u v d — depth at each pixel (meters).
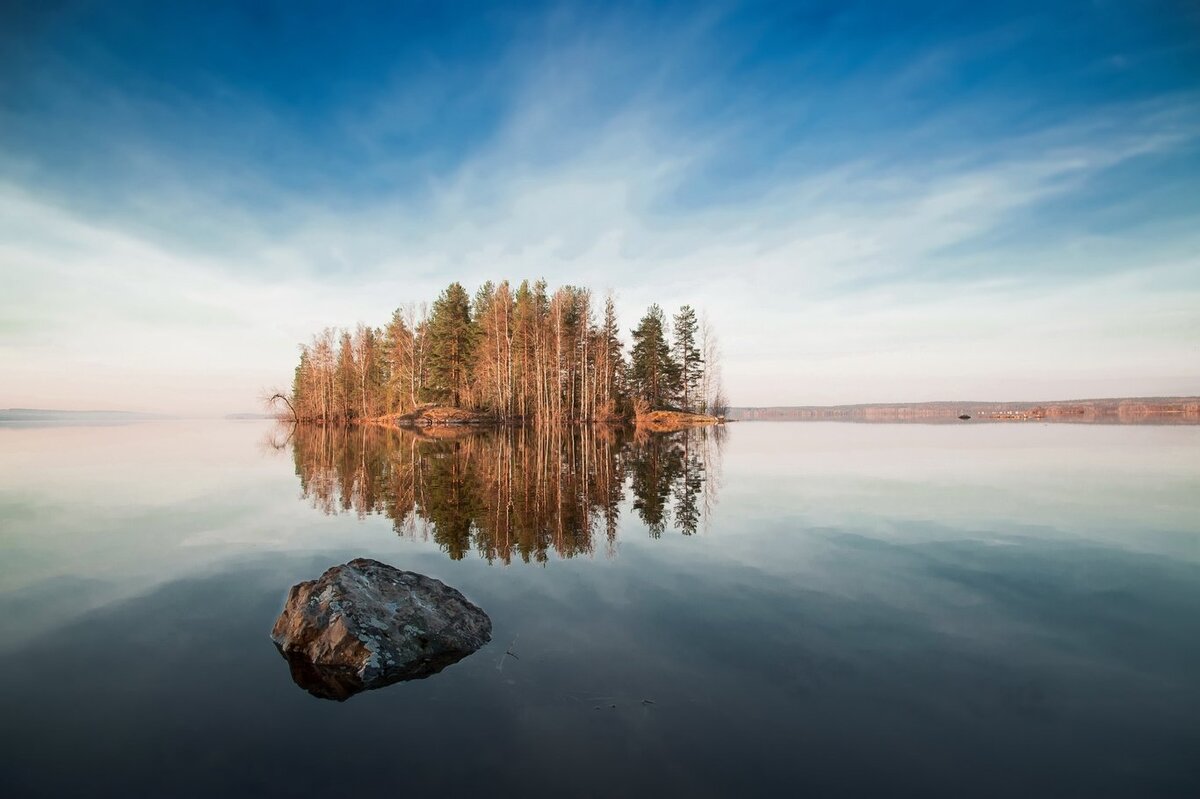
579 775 3.55
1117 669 4.75
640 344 69.06
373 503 13.58
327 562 8.55
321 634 5.36
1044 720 4.02
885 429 49.53
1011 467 18.30
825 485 15.04
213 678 4.90
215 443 33.84
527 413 61.12
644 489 15.20
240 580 7.66
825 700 4.32
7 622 6.14
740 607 6.31
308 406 78.75
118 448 29.47
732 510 11.94
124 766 3.71
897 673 4.72
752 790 3.37
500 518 11.70
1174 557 8.03
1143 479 15.32
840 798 3.29
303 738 4.01
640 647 5.32
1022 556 8.16
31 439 37.44
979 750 3.70
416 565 8.31
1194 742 3.74
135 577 7.77
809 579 7.27
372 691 4.65
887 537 9.39
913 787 3.37
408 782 3.53
